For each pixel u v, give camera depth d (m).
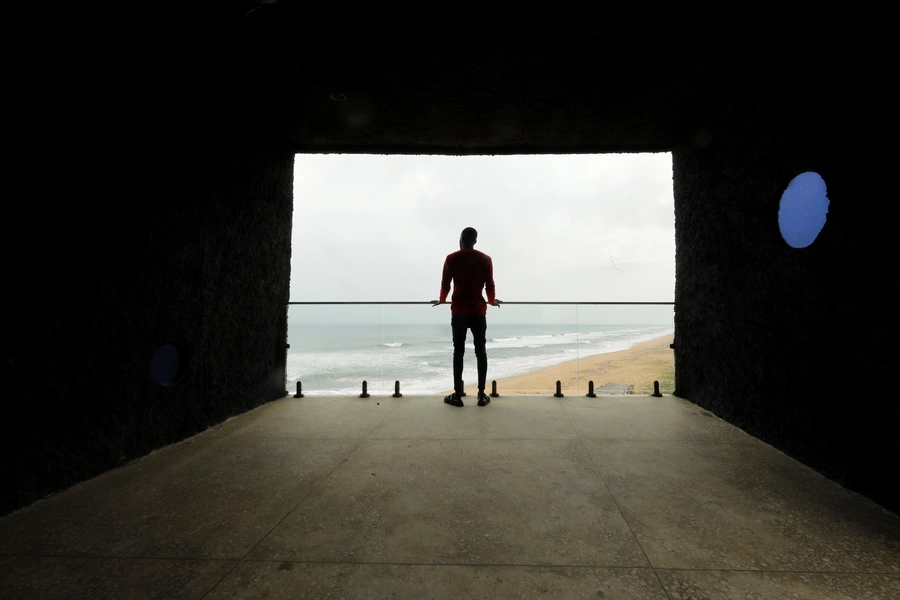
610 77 2.68
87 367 1.92
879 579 1.17
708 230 3.15
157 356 2.38
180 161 2.52
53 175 1.74
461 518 1.55
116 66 2.04
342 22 2.14
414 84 2.76
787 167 2.22
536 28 2.21
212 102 2.79
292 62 2.50
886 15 1.58
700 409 3.29
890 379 1.60
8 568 1.23
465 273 3.51
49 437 1.75
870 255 1.69
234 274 3.08
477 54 2.44
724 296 2.93
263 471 2.03
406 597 1.10
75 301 1.86
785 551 1.32
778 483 1.87
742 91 2.64
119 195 2.08
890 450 1.60
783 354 2.28
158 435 2.36
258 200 3.38
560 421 2.96
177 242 2.50
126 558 1.29
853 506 1.64
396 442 2.49
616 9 2.06
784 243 2.32
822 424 1.98
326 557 1.29
